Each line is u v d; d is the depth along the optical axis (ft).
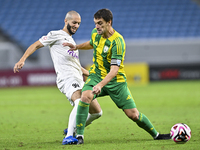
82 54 241.35
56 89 216.74
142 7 333.21
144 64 238.89
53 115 104.68
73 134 58.34
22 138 63.16
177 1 338.34
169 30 312.50
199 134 63.52
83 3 336.29
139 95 167.84
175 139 53.21
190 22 321.11
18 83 232.12
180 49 259.39
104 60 55.83
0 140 60.85
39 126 80.89
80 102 54.44
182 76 248.73
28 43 294.46
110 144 54.85
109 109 120.26
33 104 140.05
